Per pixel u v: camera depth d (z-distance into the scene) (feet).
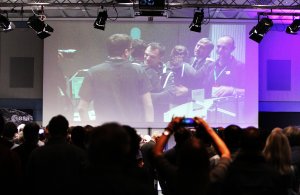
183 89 40.78
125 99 40.86
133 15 40.55
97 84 40.98
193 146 8.02
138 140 10.94
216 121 40.73
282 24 42.14
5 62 42.98
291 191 14.40
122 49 41.01
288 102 42.27
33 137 14.89
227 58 40.86
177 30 40.93
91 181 7.40
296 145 15.60
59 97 41.09
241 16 40.83
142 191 7.65
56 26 41.27
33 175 12.62
